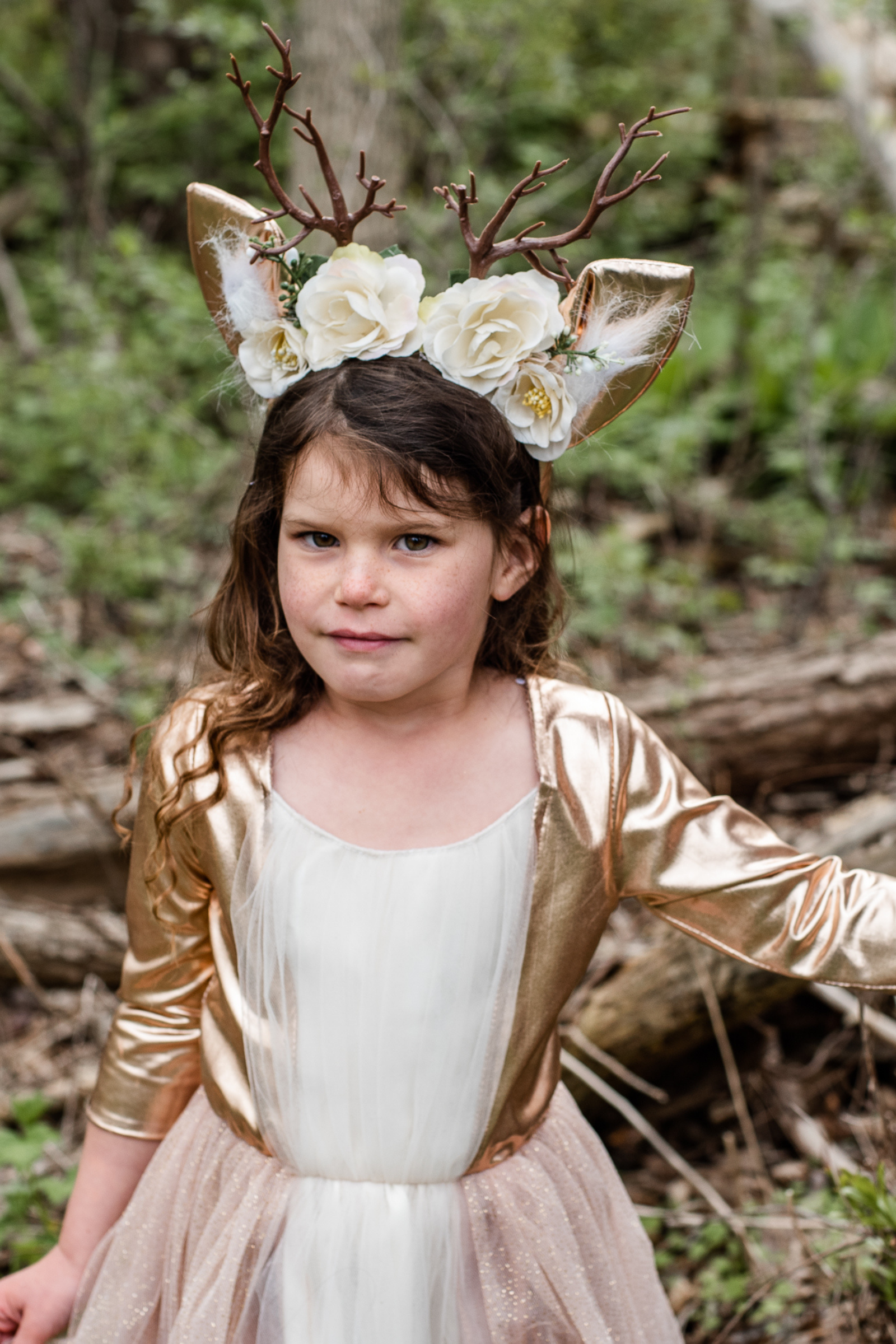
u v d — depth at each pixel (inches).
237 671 54.0
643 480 195.6
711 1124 89.4
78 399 187.5
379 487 45.3
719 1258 77.7
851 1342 70.6
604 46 263.7
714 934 51.3
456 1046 49.3
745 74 293.7
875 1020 83.3
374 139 159.3
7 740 127.7
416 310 47.5
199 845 51.9
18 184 292.4
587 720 51.7
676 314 49.3
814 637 166.6
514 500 49.4
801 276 231.0
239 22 176.6
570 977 51.4
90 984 97.9
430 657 47.3
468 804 50.5
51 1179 79.8
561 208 251.9
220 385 57.1
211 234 51.5
